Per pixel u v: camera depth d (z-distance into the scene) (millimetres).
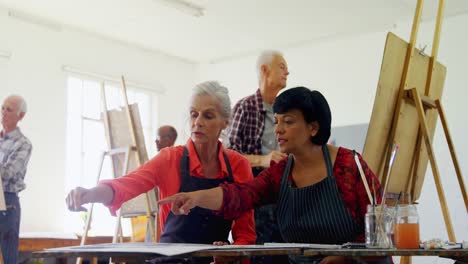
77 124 6973
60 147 6617
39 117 6465
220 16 6492
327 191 1779
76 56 6914
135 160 4141
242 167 2107
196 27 6883
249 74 7824
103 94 4496
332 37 6961
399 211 1512
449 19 6055
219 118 2002
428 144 2672
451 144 2926
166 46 7656
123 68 7449
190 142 2039
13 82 6273
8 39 6273
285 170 1885
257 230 2572
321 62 7074
